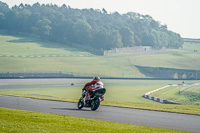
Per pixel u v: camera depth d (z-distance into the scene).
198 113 32.34
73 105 38.41
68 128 19.98
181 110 34.75
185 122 26.55
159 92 183.00
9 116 23.41
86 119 24.83
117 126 22.12
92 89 33.50
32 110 30.95
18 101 40.56
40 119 22.94
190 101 143.00
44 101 41.97
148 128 22.05
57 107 34.97
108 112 32.03
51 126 20.30
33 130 18.47
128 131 20.19
